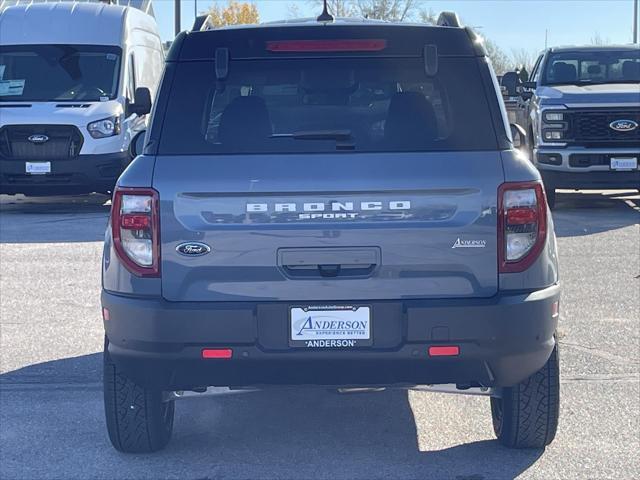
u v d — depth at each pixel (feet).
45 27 44.19
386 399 16.67
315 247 11.82
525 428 13.56
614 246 31.73
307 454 14.06
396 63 12.69
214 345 11.87
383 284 11.84
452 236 11.82
